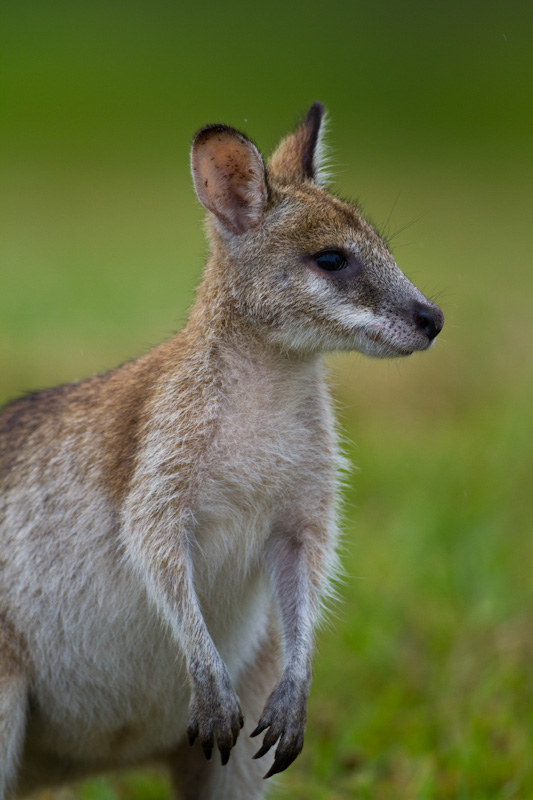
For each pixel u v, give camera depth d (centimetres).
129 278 2781
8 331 2202
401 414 1923
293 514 905
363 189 4044
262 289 898
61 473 914
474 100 5738
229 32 6456
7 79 5488
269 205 912
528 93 5850
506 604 1228
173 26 6588
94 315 2367
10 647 909
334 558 926
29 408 973
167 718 939
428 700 1112
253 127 4584
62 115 5028
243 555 896
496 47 6588
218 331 891
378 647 1178
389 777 1027
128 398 916
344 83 5816
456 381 2028
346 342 910
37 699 924
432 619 1234
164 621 889
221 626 926
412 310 913
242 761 959
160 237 3331
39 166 4312
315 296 900
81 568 897
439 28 6812
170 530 857
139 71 5712
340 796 1006
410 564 1329
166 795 1045
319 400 910
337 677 1148
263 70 5894
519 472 1552
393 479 1622
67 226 3459
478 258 3161
